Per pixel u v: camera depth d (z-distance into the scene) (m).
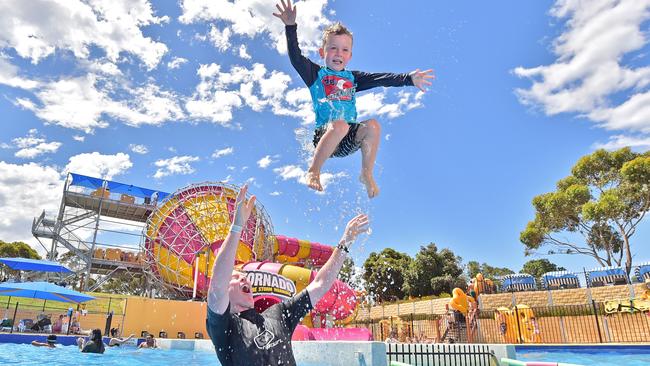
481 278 26.34
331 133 3.13
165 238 24.44
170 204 25.78
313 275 16.66
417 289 38.28
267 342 2.69
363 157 3.30
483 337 21.61
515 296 23.69
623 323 18.23
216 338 2.63
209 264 23.47
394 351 7.13
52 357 9.90
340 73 3.48
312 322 16.48
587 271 24.64
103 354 11.33
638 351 14.63
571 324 19.58
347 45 3.50
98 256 30.05
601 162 32.66
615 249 32.25
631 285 20.20
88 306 19.62
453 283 37.03
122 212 33.47
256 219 24.70
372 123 3.37
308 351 8.01
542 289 26.19
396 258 43.44
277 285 13.68
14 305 20.14
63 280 29.16
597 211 29.86
